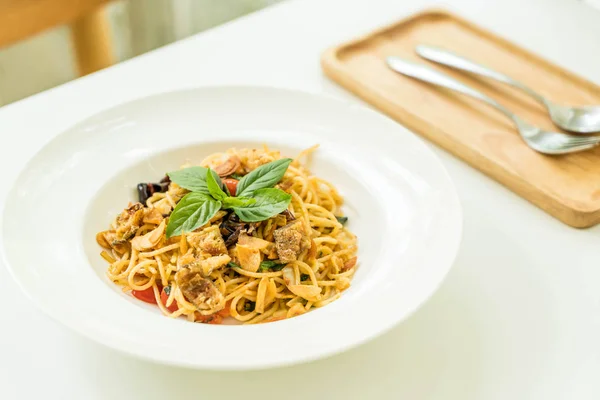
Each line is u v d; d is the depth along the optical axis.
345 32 0.80
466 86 0.67
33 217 0.52
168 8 1.26
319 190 0.61
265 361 0.42
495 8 0.86
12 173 0.60
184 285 0.51
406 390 0.46
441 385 0.46
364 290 0.49
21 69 1.14
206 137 0.62
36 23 0.89
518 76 0.72
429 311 0.51
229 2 1.36
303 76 0.73
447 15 0.79
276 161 0.56
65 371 0.46
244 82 0.72
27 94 1.18
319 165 0.61
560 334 0.50
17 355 0.47
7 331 0.48
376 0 0.86
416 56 0.74
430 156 0.57
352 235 0.58
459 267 0.54
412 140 0.59
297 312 0.51
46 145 0.56
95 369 0.47
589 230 0.58
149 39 1.28
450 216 0.52
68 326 0.43
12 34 0.88
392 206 0.56
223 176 0.58
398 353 0.48
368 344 0.48
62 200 0.54
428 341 0.49
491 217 0.58
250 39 0.78
